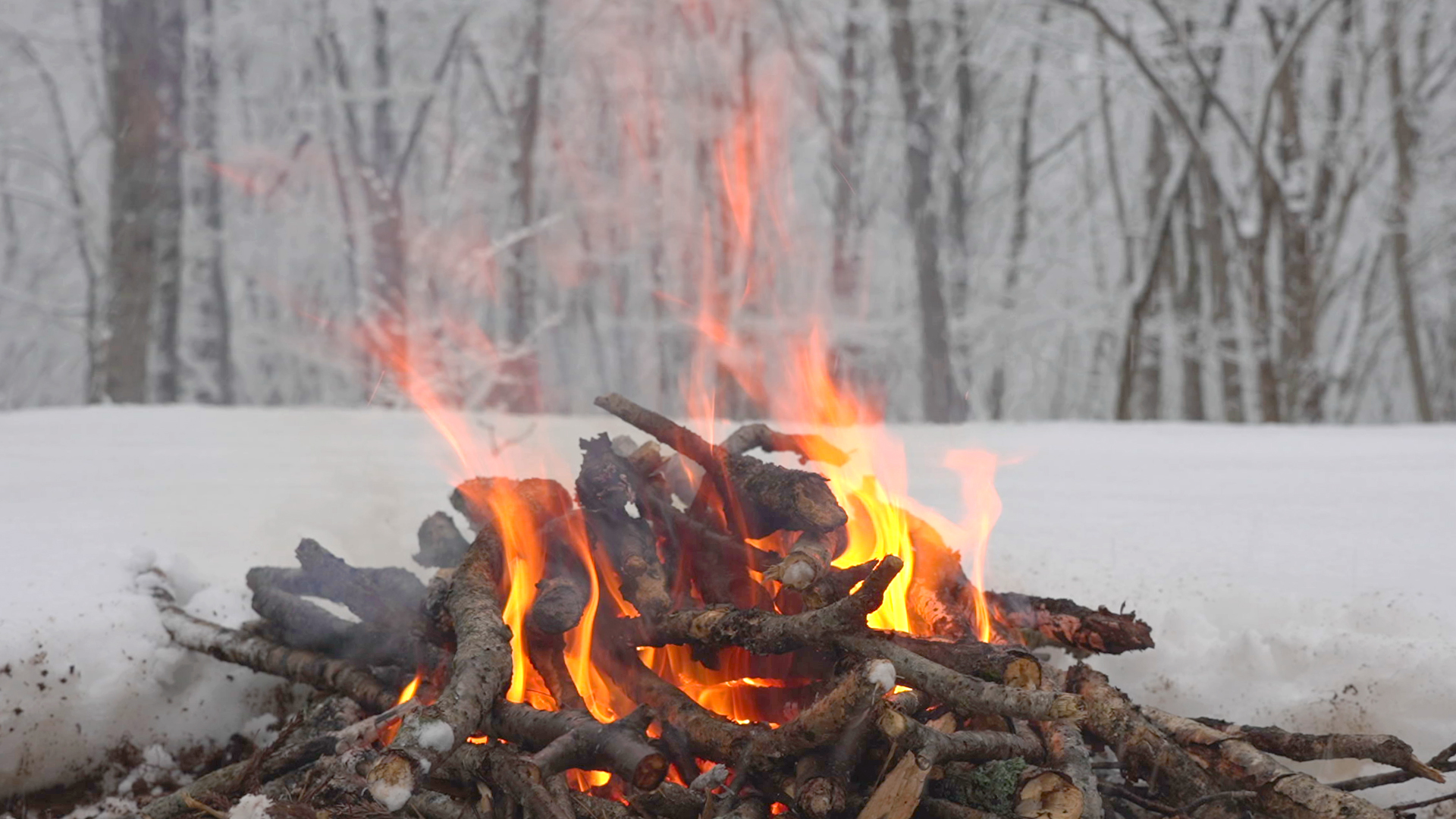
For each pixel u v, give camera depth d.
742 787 2.02
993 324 20.70
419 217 21.78
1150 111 23.02
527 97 21.53
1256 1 17.44
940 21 19.81
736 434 3.09
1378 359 30.41
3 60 21.20
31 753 2.54
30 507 4.36
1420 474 5.33
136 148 15.52
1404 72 23.12
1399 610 2.71
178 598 3.19
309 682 2.63
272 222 21.86
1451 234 23.14
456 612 2.28
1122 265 29.20
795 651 2.29
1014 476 5.51
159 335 16.25
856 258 22.34
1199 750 2.09
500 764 1.92
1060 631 2.64
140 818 2.34
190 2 18.20
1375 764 2.40
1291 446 7.13
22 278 25.22
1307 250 17.44
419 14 20.94
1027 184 25.59
